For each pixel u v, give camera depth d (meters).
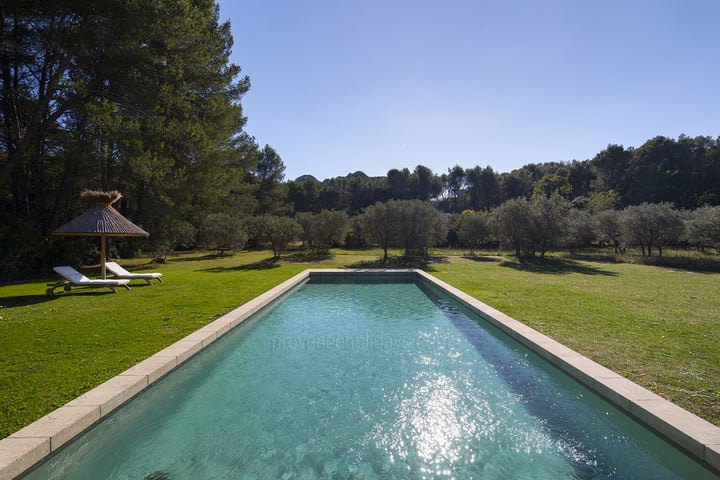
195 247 28.61
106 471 2.76
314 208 49.62
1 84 13.41
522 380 4.38
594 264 16.95
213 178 17.66
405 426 3.42
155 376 3.87
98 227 9.09
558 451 3.01
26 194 14.84
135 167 13.29
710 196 35.50
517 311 6.75
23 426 2.75
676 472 2.68
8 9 11.23
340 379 4.45
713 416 2.90
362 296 9.88
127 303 7.54
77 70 13.62
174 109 14.41
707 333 5.29
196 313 6.57
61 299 8.02
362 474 2.75
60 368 3.91
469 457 2.94
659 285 10.18
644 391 3.33
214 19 19.52
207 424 3.45
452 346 5.63
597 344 4.77
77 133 13.24
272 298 8.52
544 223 18.20
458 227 26.97
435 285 10.48
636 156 46.19
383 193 55.56
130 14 12.31
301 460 2.91
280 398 3.96
